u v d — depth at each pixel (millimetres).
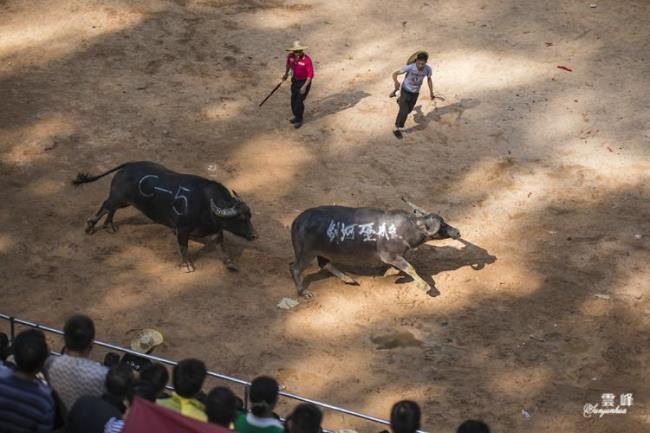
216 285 17031
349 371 15180
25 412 8148
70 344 9164
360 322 16297
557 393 14859
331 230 16469
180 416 7621
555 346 15836
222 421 8406
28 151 20422
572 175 20531
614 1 26938
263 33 25219
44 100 22109
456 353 15648
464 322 16344
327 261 17281
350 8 26547
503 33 25578
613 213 19359
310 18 26016
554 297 16984
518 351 15711
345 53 24625
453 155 21047
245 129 21656
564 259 17969
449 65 24188
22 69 23250
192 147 20906
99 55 23938
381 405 14500
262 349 15547
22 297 16391
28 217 18500
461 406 14516
